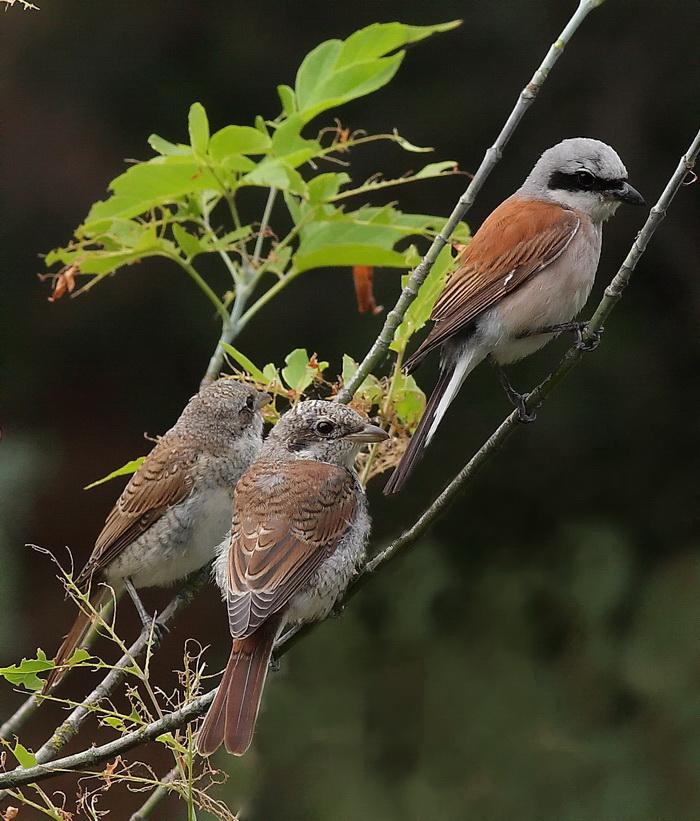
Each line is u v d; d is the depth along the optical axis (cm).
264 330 1453
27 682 532
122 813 1218
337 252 681
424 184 1403
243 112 1449
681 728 1188
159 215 819
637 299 1409
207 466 761
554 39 1407
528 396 588
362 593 1317
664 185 1398
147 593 1550
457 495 601
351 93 668
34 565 1536
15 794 525
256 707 561
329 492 649
